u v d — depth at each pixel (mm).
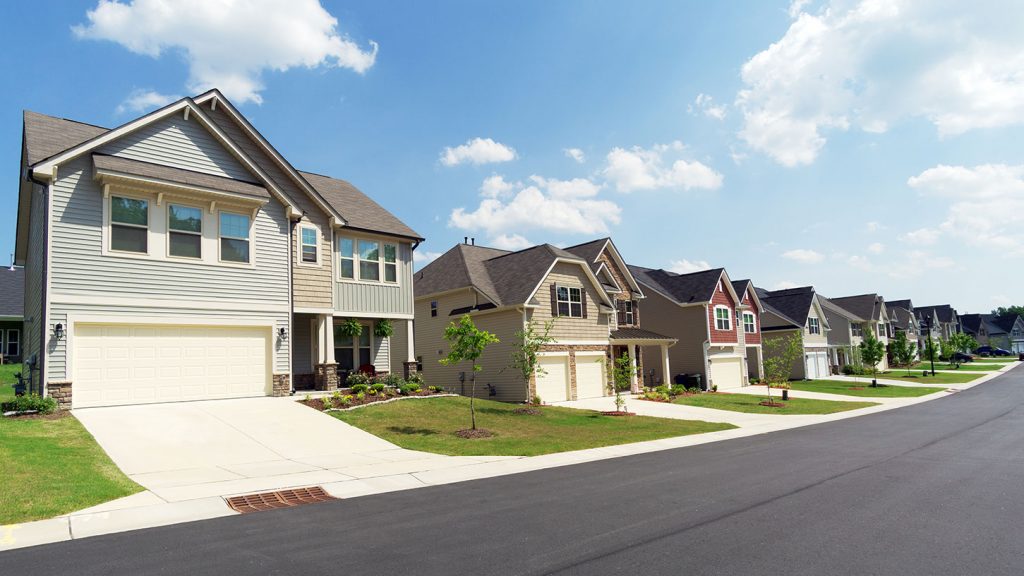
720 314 39656
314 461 11930
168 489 9234
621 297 33656
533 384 25922
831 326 59500
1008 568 5688
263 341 18688
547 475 11102
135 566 5840
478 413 19469
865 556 6062
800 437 16906
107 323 15781
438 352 29641
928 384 42781
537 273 27172
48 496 8367
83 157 15859
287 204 19328
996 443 14922
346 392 19859
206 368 17453
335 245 21203
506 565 5820
